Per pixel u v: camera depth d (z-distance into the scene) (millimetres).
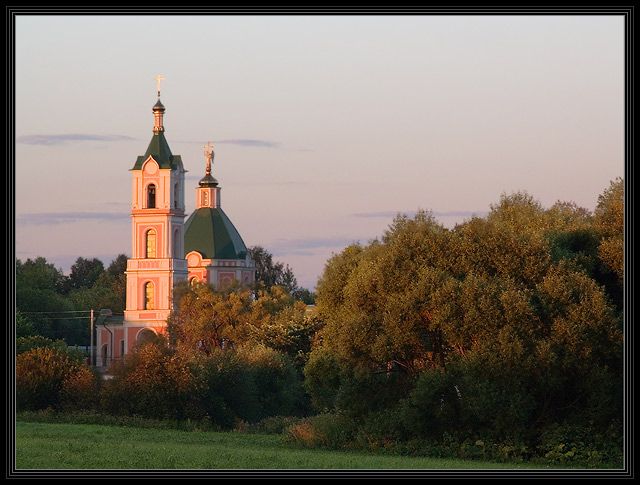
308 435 166500
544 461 138125
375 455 147000
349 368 163000
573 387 146625
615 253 152250
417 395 150375
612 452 139000
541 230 167750
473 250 157125
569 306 145625
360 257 185250
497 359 143625
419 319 155750
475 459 142750
